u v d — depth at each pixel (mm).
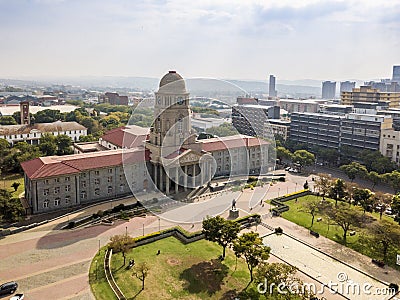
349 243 81688
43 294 59000
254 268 68375
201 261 70750
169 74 91750
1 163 127688
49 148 142000
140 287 61500
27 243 77375
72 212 95312
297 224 91938
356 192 101375
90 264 69000
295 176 142875
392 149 147000
